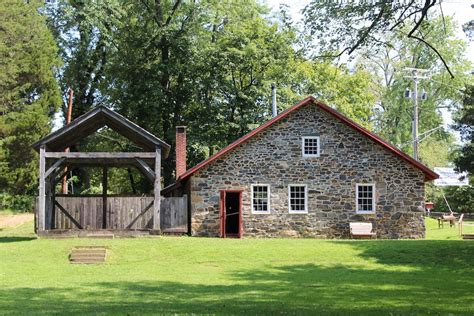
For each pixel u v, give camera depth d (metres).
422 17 12.79
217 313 13.31
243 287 18.69
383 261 24.59
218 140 45.44
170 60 45.75
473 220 51.38
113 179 57.28
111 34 47.00
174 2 46.75
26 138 43.00
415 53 47.44
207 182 31.89
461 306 15.18
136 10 46.81
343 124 32.50
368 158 32.38
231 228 33.09
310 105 32.47
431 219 48.06
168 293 17.36
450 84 52.91
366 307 14.84
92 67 49.28
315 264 24.03
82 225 30.81
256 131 32.03
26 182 44.38
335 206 32.16
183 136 35.00
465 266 23.44
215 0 46.47
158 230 29.62
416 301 16.06
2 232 34.66
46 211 30.08
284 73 45.12
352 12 13.60
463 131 34.78
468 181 51.78
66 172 31.88
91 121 29.55
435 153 60.44
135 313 13.20
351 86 52.72
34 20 44.72
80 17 46.09
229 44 45.22
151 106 45.38
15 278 20.22
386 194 32.28
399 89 57.94
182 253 25.52
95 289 18.02
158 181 29.48
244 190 32.03
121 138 48.56
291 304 15.26
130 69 46.50
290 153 32.31
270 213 32.00
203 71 45.34
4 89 42.91
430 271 22.62
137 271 22.30
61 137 29.50
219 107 45.69
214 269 22.81
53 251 25.44
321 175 32.28
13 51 43.28
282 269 22.86
